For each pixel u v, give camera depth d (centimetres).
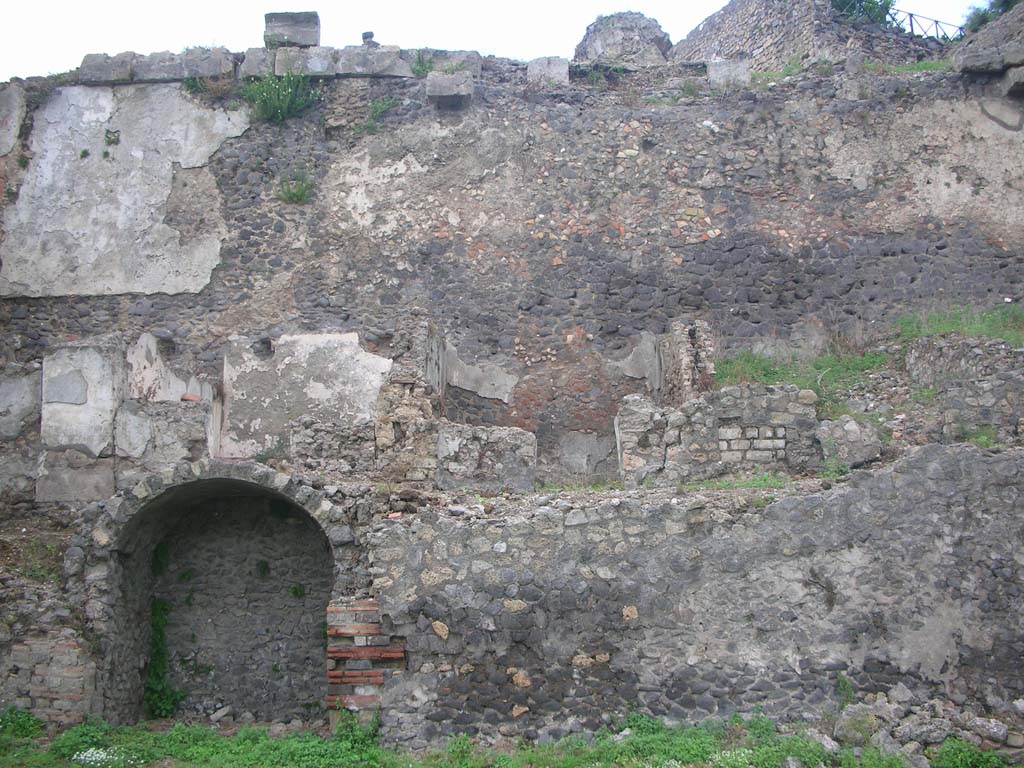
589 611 1019
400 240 1794
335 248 1792
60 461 1409
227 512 1199
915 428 1348
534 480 1298
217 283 1777
